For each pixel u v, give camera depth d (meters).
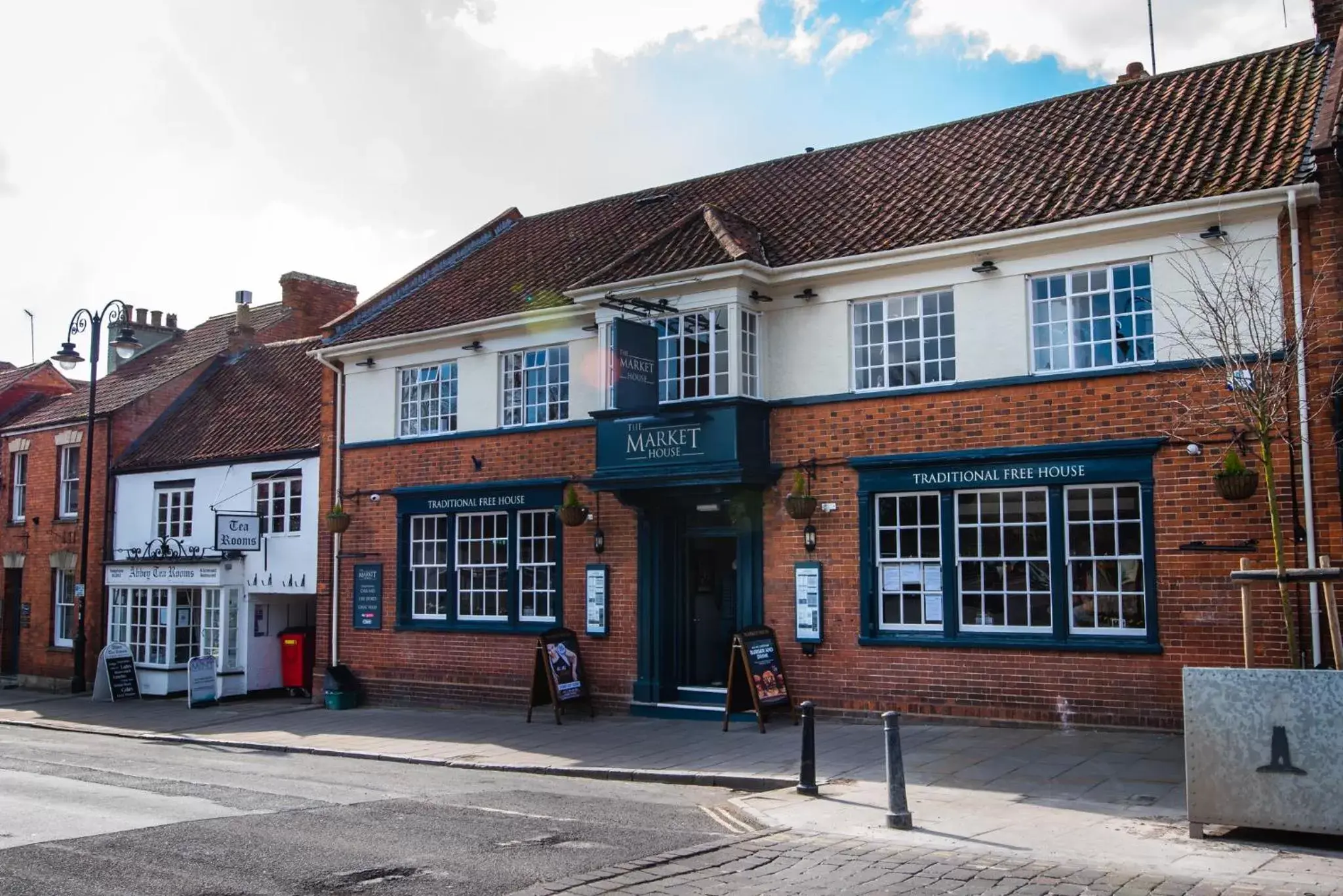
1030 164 15.98
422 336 19.62
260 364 27.34
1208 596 12.76
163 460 24.73
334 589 20.81
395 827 9.59
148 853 8.59
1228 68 16.34
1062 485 13.82
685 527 17.14
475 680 18.72
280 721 18.86
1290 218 12.44
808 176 19.22
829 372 15.60
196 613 23.44
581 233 21.89
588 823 9.77
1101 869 7.80
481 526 19.12
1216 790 8.50
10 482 28.70
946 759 12.21
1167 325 13.23
